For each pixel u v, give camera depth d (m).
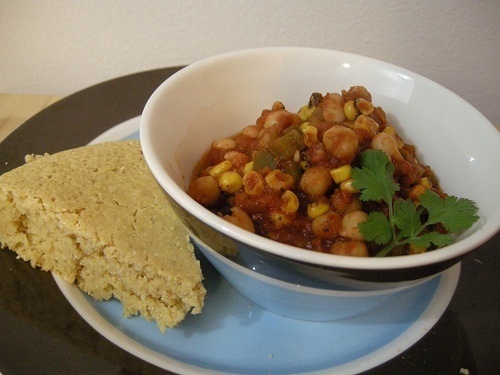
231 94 0.24
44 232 0.20
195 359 0.19
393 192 0.19
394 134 0.22
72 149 0.24
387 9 0.35
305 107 0.23
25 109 0.33
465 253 0.16
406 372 0.19
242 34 0.37
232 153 0.22
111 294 0.20
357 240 0.18
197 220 0.16
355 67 0.25
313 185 0.19
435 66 0.38
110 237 0.19
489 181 0.20
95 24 0.36
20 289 0.20
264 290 0.19
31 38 0.36
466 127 0.22
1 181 0.21
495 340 0.20
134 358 0.18
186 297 0.19
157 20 0.36
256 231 0.19
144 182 0.23
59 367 0.17
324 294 0.18
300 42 0.37
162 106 0.21
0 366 0.16
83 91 0.30
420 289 0.22
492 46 0.36
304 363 0.19
